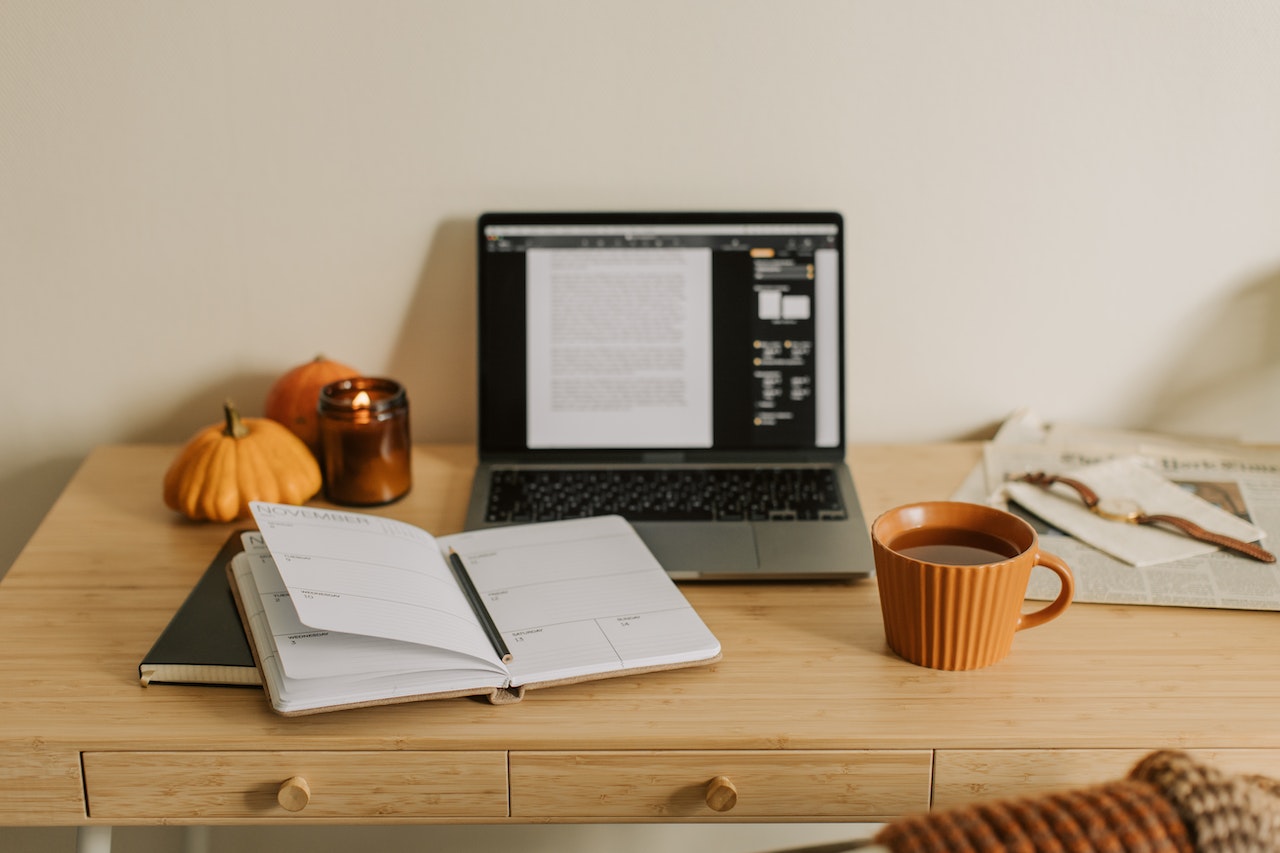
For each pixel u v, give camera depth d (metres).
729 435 1.14
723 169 1.13
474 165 1.12
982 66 1.09
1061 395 1.22
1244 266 1.16
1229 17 1.07
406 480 1.09
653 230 1.12
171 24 1.07
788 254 1.12
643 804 0.79
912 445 1.22
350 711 0.79
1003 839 0.50
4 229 1.13
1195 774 0.54
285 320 1.18
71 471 1.23
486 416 1.13
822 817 0.79
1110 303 1.18
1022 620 0.84
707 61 1.09
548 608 0.88
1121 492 1.06
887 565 0.82
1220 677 0.82
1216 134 1.11
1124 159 1.13
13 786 0.77
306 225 1.14
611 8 1.07
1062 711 0.79
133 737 0.76
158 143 1.11
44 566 0.97
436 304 1.18
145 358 1.19
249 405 1.21
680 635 0.84
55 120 1.09
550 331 1.12
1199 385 1.21
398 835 1.40
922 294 1.18
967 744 0.77
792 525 1.02
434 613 0.82
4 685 0.81
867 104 1.11
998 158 1.13
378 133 1.11
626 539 0.98
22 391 1.19
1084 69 1.09
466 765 0.78
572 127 1.11
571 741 0.77
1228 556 0.97
